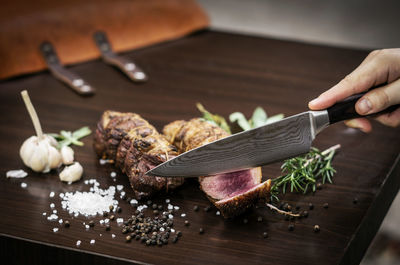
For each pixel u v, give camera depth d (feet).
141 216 2.87
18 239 2.78
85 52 4.01
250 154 2.87
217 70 3.95
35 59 3.89
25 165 3.18
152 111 3.58
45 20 3.93
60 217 2.88
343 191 3.02
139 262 2.69
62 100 3.66
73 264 2.76
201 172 2.88
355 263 2.91
